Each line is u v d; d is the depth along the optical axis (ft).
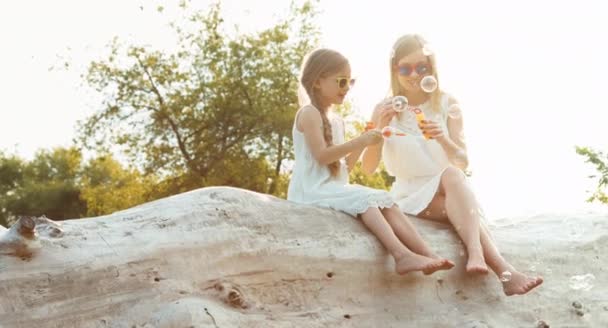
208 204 11.55
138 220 11.00
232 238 11.24
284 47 66.90
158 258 10.57
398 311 12.10
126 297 10.17
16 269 9.62
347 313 11.62
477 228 12.71
